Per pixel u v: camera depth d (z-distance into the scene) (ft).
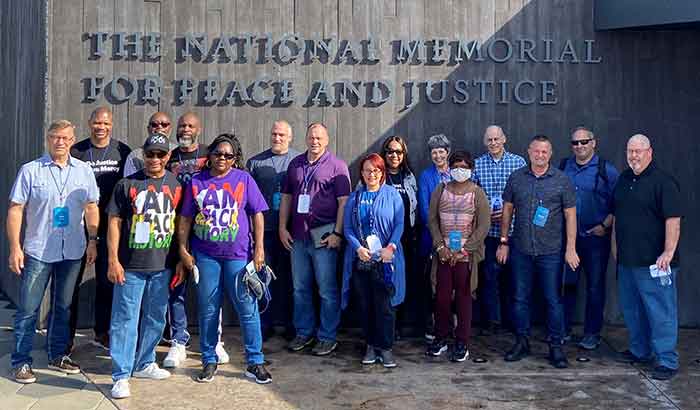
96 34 21.04
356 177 22.12
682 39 22.63
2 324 21.44
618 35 22.65
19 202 16.08
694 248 22.57
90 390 15.90
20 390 15.79
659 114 22.66
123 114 21.26
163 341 19.52
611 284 22.56
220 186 16.37
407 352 19.39
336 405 15.31
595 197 19.42
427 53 22.30
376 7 22.13
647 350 18.39
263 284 16.65
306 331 19.47
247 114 21.75
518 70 22.56
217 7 21.59
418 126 22.27
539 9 22.58
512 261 18.72
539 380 17.13
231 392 15.96
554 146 22.62
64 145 16.38
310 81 21.97
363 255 17.65
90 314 21.04
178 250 16.44
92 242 16.93
